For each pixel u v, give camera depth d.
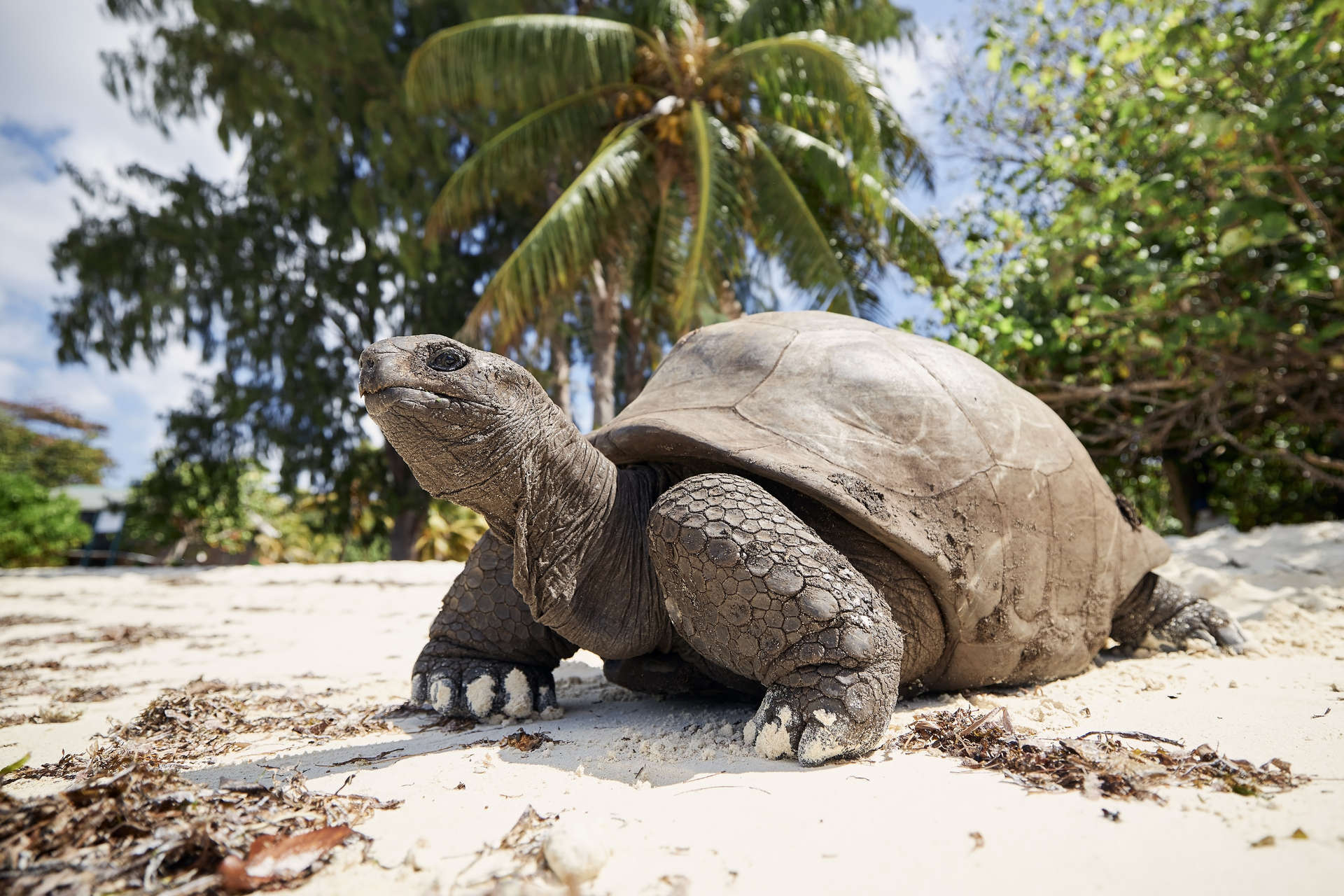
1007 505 0.85
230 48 5.44
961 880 0.43
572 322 5.81
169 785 0.55
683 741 0.74
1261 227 1.75
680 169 3.81
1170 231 2.11
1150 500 4.57
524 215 5.87
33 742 0.84
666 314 4.04
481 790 0.60
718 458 0.77
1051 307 2.53
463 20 5.41
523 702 0.90
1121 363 2.49
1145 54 2.09
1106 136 2.31
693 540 0.69
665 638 0.85
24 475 7.27
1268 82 1.92
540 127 3.93
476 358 0.76
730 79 3.85
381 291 5.90
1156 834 0.47
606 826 0.51
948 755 0.66
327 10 5.03
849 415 0.83
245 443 6.02
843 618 0.67
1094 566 0.99
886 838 0.48
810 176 4.10
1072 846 0.46
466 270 5.92
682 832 0.50
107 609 2.58
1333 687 0.85
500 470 0.76
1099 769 0.57
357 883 0.44
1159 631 1.19
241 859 0.45
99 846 0.47
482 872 0.45
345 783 0.63
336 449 5.97
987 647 0.85
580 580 0.81
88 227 5.62
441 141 5.41
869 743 0.66
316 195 5.51
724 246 3.62
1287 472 3.81
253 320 5.75
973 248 2.78
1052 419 1.05
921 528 0.77
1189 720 0.74
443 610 0.95
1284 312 2.18
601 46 3.79
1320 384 2.38
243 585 2.85
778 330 0.97
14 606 2.80
